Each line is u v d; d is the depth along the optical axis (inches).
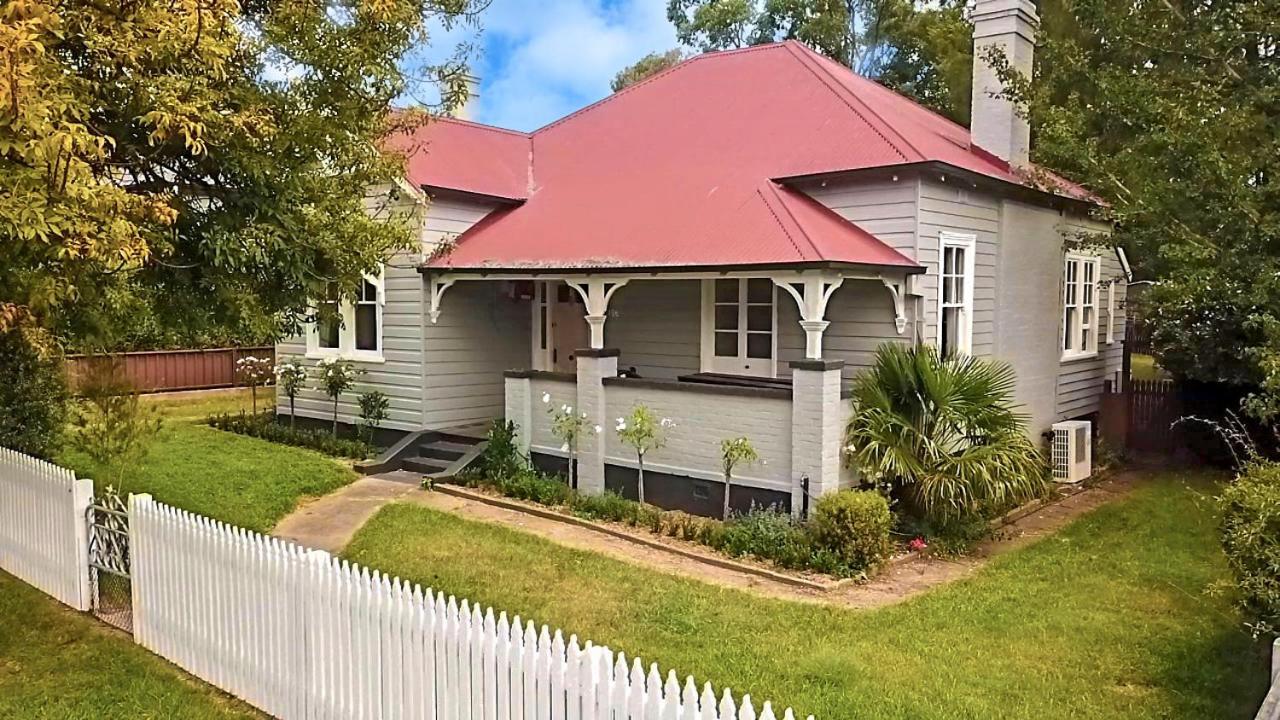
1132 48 544.7
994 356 538.6
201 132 251.9
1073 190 612.1
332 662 218.7
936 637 288.4
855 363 480.4
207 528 255.1
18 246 211.8
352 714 213.9
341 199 335.9
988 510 429.4
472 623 189.2
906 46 1274.6
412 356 583.5
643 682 157.5
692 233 469.4
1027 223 568.1
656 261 455.2
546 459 509.7
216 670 253.0
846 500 366.3
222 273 295.6
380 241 361.1
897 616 307.3
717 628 293.4
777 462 413.7
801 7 1306.6
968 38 1118.4
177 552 265.6
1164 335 569.9
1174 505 486.3
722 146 559.2
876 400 410.0
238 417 695.1
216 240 281.0
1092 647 279.7
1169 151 454.3
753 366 522.6
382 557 370.0
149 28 244.8
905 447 401.4
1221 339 534.0
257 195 294.5
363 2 307.3
